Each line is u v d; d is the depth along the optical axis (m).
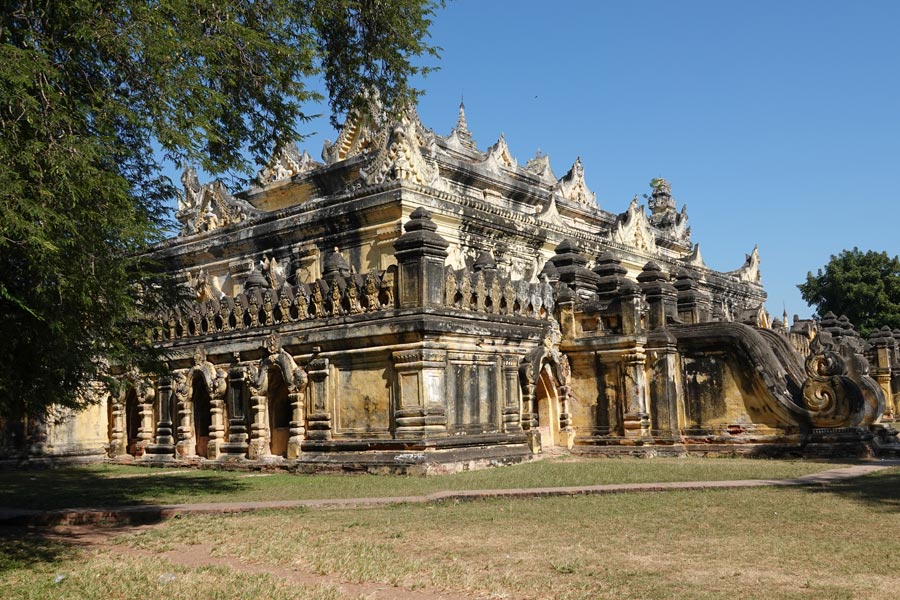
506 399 21.78
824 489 14.45
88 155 10.73
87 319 13.23
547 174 46.53
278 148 16.70
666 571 8.74
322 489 16.72
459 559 9.63
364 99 18.89
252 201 37.25
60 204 10.75
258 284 26.59
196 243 34.16
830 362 20.95
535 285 23.69
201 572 9.58
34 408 14.20
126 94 12.51
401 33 17.31
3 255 11.17
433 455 18.92
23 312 12.18
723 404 22.52
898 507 12.34
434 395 19.36
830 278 61.47
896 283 59.22
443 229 28.59
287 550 10.46
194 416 25.47
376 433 20.09
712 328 22.91
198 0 13.17
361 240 28.44
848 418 20.64
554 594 7.98
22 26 11.73
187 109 12.59
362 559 9.75
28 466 26.77
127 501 15.98
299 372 21.86
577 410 24.17
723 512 12.27
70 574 9.77
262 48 14.70
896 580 8.17
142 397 26.95
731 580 8.29
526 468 19.28
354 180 32.56
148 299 16.48
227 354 24.09
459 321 20.14
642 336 23.25
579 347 24.09
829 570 8.62
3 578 9.73
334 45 17.89
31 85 10.49
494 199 37.59
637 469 18.52
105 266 11.99
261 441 22.75
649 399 23.22
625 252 36.94
